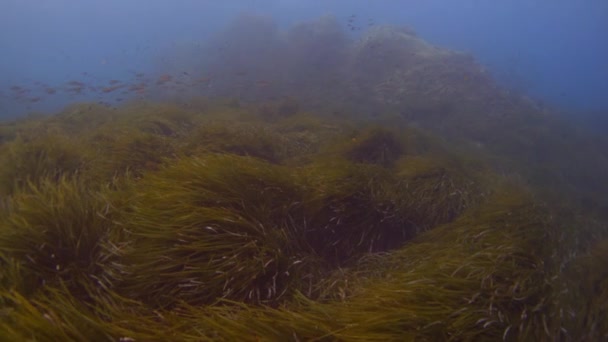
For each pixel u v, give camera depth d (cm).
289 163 616
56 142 462
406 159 639
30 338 170
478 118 1466
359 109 1503
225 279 252
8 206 291
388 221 407
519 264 294
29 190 364
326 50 2284
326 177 414
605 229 601
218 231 278
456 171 581
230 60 2341
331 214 379
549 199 670
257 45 2433
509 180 714
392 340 206
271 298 260
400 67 1922
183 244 263
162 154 502
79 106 1021
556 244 372
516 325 237
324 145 740
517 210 416
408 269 310
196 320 212
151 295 239
